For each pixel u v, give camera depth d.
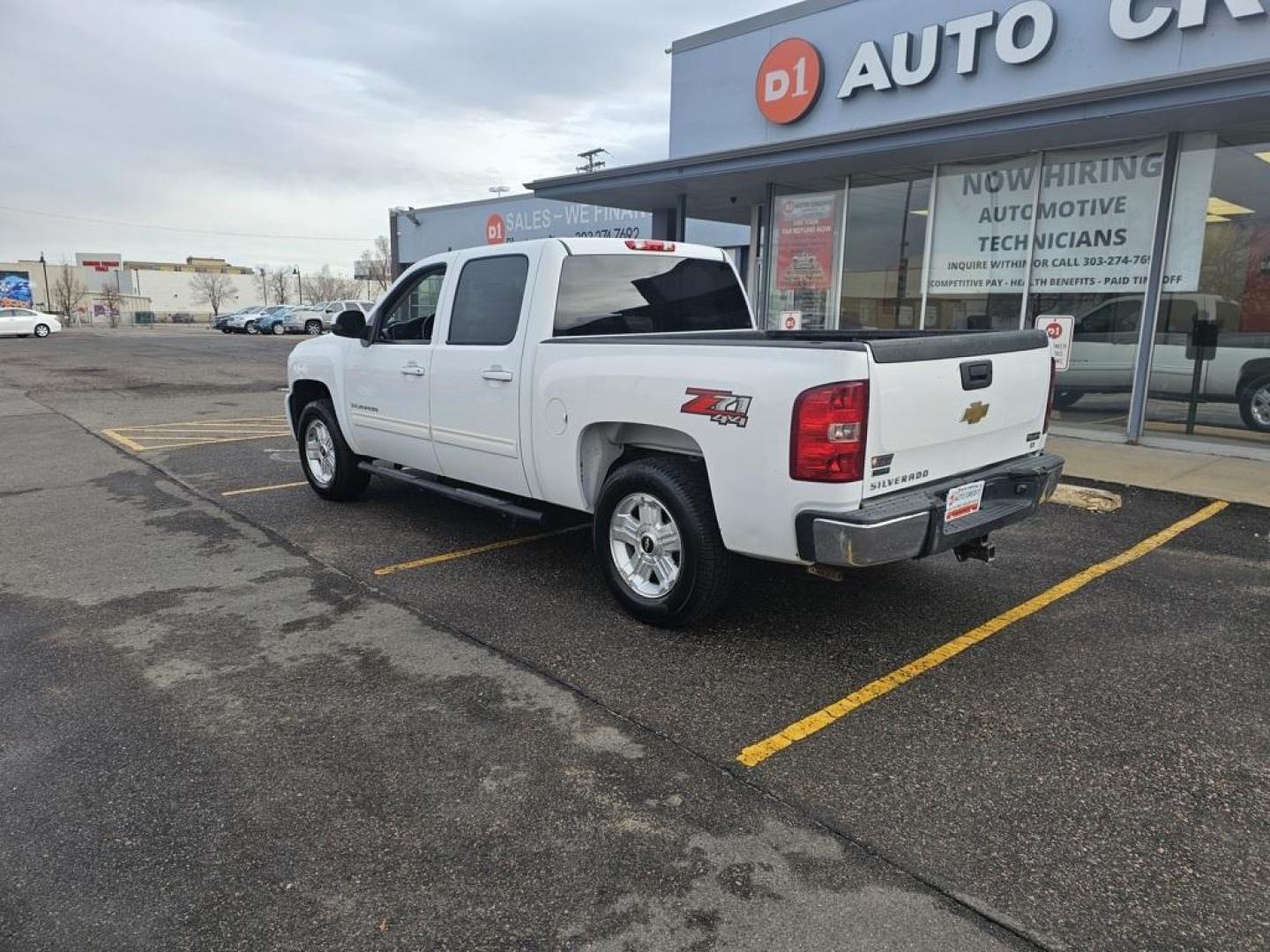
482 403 5.12
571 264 4.87
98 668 3.93
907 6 10.72
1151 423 9.23
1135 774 3.05
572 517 5.13
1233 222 8.55
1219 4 8.31
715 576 4.07
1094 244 9.25
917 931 2.31
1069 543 5.77
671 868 2.56
